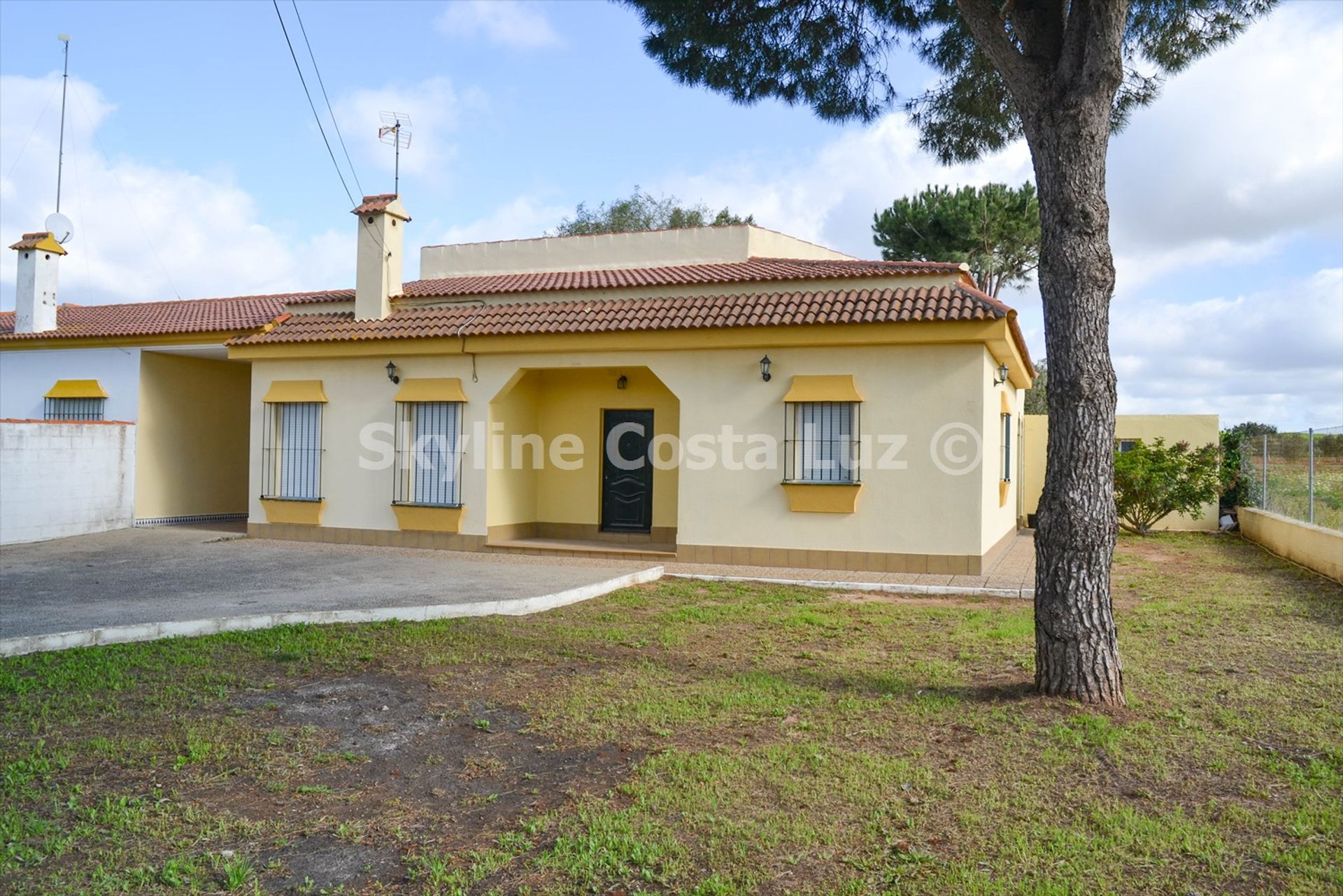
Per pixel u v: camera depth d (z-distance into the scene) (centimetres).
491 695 641
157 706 604
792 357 1264
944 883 376
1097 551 612
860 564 1230
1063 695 614
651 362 1330
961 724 571
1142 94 976
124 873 385
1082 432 611
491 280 1748
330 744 547
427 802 466
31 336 1784
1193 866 390
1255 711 591
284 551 1397
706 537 1299
